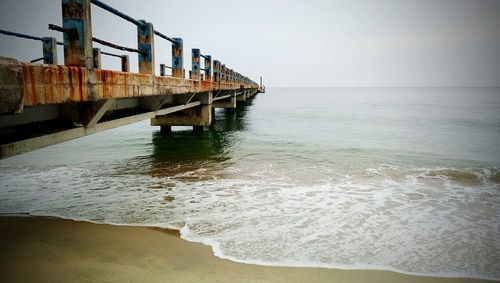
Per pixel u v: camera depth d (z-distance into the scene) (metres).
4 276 3.91
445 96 97.19
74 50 3.25
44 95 2.62
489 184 8.03
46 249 4.62
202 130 14.93
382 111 36.16
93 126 4.60
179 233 5.17
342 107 43.75
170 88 6.41
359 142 14.45
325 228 5.39
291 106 45.34
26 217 5.78
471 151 12.52
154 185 7.71
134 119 6.21
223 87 16.31
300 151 12.20
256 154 11.60
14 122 3.46
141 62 5.29
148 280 3.90
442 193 7.29
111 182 7.96
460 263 4.38
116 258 4.40
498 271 4.20
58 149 12.59
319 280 3.97
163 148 12.69
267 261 4.37
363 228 5.41
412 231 5.32
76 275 3.98
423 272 4.17
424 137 16.31
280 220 5.68
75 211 6.06
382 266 4.29
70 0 3.18
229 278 3.97
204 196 6.91
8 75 2.06
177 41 7.68
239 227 5.39
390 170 9.34
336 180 8.26
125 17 4.36
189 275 4.02
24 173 8.83
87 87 3.30
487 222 5.69
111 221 5.62
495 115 30.52
